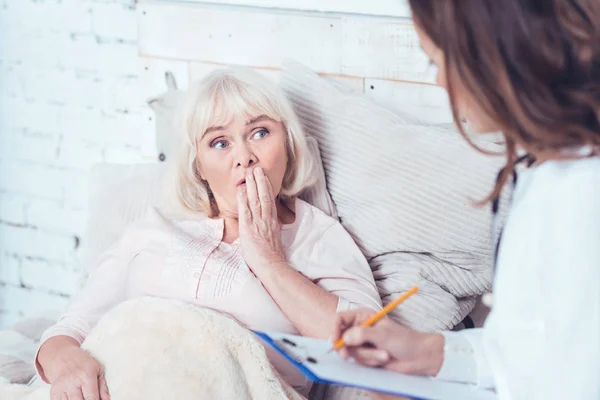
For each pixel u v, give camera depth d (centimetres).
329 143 160
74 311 152
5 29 228
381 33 175
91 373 132
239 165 146
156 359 129
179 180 155
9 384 146
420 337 103
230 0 190
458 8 80
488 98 82
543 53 79
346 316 108
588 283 81
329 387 146
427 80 173
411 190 152
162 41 203
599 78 79
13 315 257
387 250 155
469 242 149
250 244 143
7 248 251
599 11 77
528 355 88
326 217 156
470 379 101
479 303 159
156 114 191
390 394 105
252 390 132
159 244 153
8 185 244
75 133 228
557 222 84
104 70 217
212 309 144
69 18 217
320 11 180
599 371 81
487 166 146
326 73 184
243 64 194
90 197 179
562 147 83
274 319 143
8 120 237
